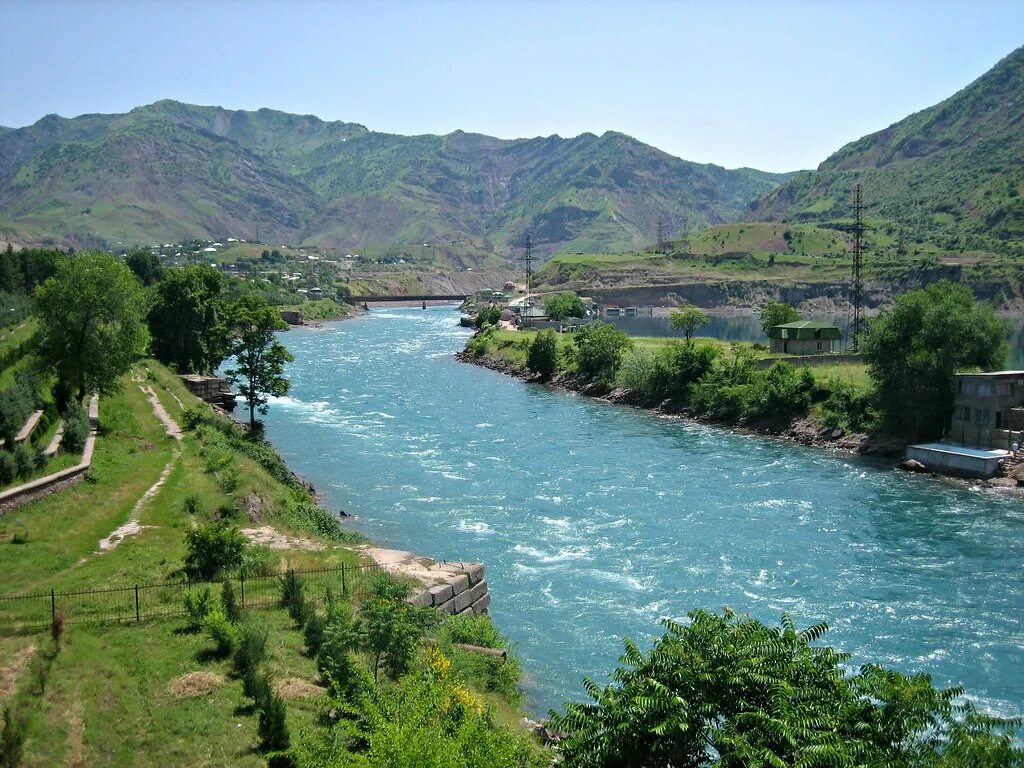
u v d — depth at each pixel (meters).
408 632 27.75
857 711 17.67
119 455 57.19
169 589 34.28
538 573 47.97
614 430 91.25
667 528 56.25
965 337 76.25
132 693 25.41
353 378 133.62
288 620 32.31
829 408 86.50
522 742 21.31
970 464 68.94
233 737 23.30
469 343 169.12
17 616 30.45
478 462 75.69
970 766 16.56
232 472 54.47
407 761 16.69
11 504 42.62
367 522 57.38
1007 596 44.62
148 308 107.94
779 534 55.06
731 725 16.77
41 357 66.69
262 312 83.44
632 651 19.67
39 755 21.52
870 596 44.62
